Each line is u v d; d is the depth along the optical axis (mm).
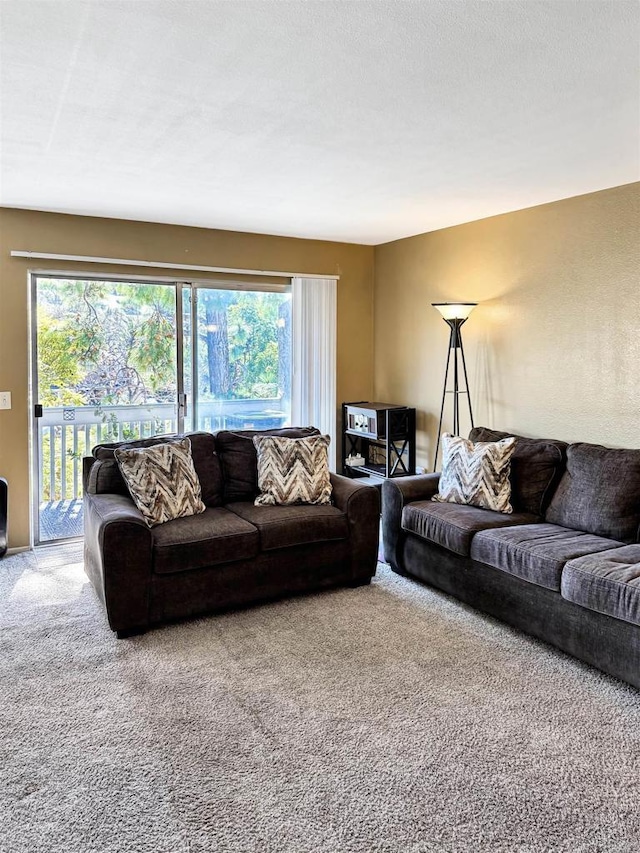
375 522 3713
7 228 4109
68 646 2936
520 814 1867
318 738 2236
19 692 2529
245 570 3318
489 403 4461
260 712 2398
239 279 5031
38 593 3580
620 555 2820
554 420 3971
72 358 4461
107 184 3512
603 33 1816
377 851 1725
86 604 3428
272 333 5262
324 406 5445
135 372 4699
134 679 2639
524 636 3055
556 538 3107
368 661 2809
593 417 3725
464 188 3568
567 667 2754
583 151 2910
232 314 5051
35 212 4176
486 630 3123
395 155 2982
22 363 4230
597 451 3463
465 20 1746
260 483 3848
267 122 2545
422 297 5066
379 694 2533
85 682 2611
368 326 5688
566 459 3633
